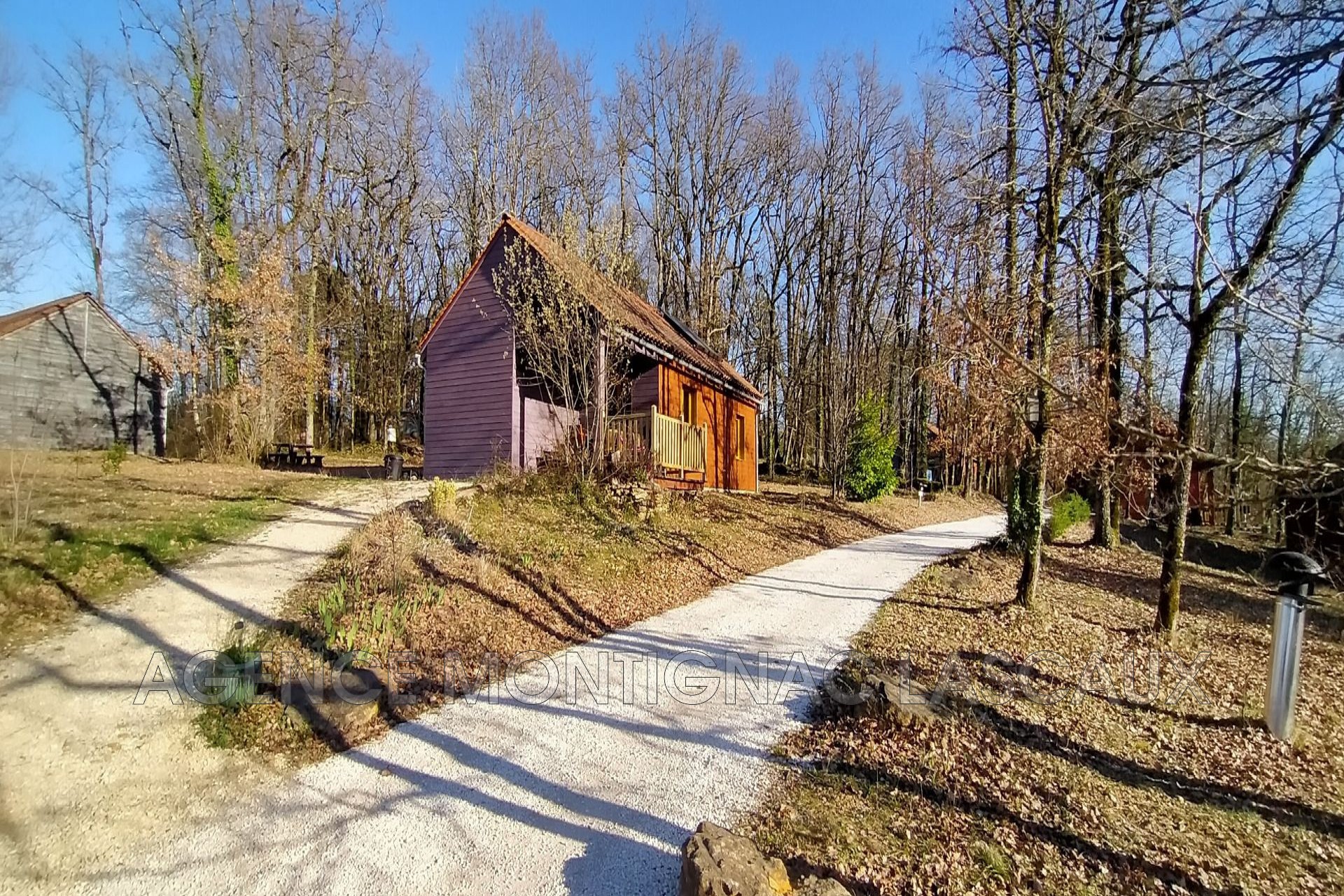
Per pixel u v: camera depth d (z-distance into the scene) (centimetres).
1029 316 730
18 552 668
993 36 738
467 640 602
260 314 1734
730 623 718
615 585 808
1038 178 748
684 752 435
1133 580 1044
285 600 638
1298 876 326
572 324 1132
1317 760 449
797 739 453
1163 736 480
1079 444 722
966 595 868
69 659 506
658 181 3222
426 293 3291
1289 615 480
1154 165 478
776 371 3438
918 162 993
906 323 2920
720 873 275
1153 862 332
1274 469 296
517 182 3023
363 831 348
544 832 347
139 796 375
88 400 1909
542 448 1316
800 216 3288
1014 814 368
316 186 2333
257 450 1720
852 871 314
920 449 3080
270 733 443
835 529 1495
